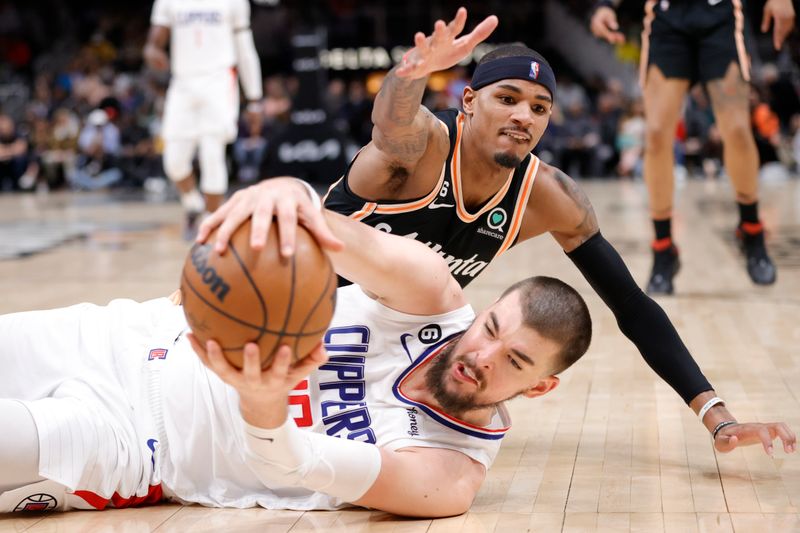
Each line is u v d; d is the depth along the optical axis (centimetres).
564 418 335
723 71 514
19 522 244
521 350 235
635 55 1939
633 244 798
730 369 394
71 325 266
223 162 832
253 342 186
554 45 2108
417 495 237
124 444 248
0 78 1964
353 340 253
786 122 1591
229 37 820
